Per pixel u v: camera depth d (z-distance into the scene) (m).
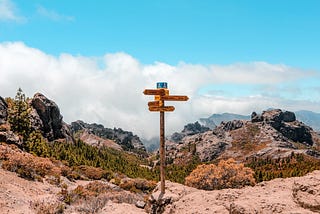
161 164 19.28
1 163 37.88
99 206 27.75
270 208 12.84
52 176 42.59
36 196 30.20
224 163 28.80
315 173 17.52
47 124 93.50
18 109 71.50
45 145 71.38
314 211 12.82
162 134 19.41
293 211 12.15
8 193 27.64
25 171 37.28
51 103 97.75
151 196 19.22
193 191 19.28
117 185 50.91
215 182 27.94
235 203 13.34
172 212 16.52
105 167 84.00
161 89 19.42
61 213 26.00
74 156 76.69
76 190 33.72
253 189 17.00
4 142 56.16
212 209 14.22
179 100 19.39
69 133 107.12
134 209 22.08
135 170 105.81
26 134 69.88
